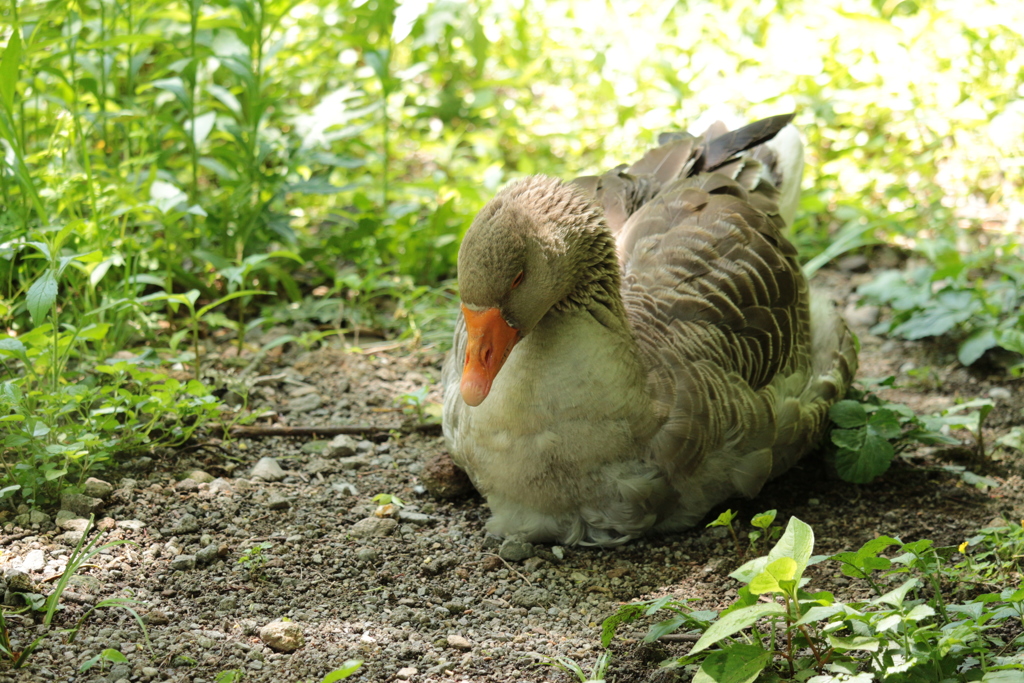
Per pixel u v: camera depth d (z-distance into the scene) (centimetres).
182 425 490
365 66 898
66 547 388
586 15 911
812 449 503
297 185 628
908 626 316
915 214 754
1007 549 420
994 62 812
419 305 633
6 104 478
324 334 588
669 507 428
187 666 336
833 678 310
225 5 640
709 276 454
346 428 509
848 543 441
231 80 794
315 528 430
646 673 353
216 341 594
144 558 393
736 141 538
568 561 426
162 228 608
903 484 490
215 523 421
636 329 424
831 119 809
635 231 482
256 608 374
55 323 445
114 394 483
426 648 361
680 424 410
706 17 912
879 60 828
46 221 491
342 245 654
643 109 845
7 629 342
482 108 855
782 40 857
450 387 450
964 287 632
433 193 734
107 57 616
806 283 512
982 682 304
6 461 427
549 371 393
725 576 416
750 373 446
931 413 549
